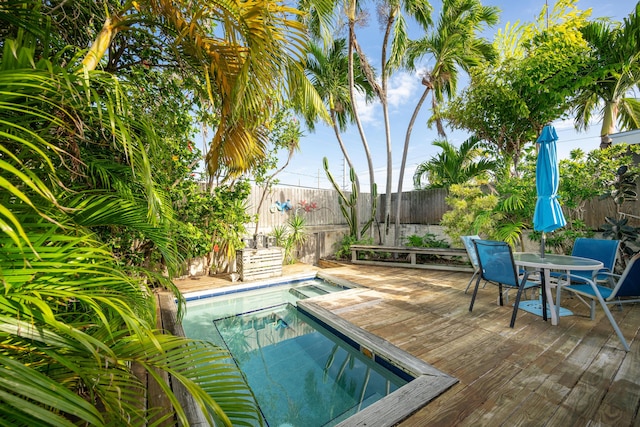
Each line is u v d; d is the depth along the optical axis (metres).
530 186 4.79
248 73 2.08
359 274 5.59
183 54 2.31
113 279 1.00
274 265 5.52
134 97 2.43
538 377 1.90
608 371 1.95
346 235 7.73
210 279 5.27
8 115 0.92
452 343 2.44
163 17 2.06
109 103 0.93
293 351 2.90
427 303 3.59
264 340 3.18
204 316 3.94
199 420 1.48
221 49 2.10
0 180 0.54
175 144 3.70
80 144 1.73
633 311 3.12
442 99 7.39
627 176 4.04
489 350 2.29
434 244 6.91
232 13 1.86
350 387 2.25
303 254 7.24
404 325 2.86
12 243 0.77
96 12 1.90
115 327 0.99
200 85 2.62
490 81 5.91
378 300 3.72
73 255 0.85
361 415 1.51
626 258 3.99
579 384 1.81
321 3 3.54
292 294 4.98
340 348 2.93
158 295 4.09
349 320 3.02
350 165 7.60
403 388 1.75
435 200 7.71
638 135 4.75
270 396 2.16
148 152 1.94
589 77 5.09
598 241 3.29
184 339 0.96
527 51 5.98
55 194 1.22
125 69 2.42
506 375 1.93
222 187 5.09
